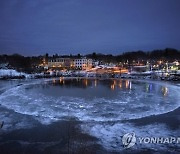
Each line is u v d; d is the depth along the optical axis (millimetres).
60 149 18797
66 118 27141
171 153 18188
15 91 50625
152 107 33438
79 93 47875
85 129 23297
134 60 191625
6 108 32469
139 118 27312
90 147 19109
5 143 19969
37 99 40062
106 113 29703
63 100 39156
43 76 95438
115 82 74062
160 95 45031
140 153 18172
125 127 24016
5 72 100500
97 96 43750
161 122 25797
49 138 21000
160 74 101812
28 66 142875
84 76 101812
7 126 24297
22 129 23359
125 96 43812
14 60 152625
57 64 189125
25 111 30625
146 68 137375
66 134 21922
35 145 19547
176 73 100250
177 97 42438
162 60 166750
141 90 52969
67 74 108938
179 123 25422
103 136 21484
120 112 30266
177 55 179125
